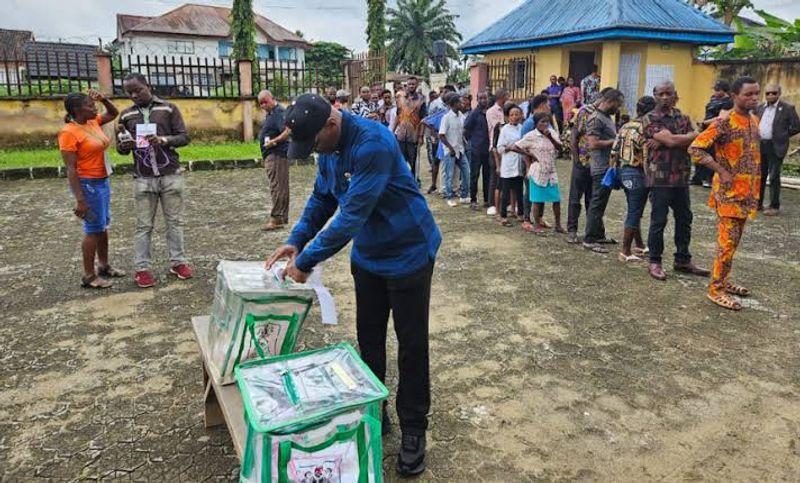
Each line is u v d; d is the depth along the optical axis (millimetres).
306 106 2385
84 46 33688
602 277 5633
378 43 34906
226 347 2682
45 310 4789
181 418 3297
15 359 3961
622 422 3277
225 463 2918
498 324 4559
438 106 11312
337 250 2506
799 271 5777
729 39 15695
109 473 2838
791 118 7969
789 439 3129
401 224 2637
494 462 2947
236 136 14875
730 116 4625
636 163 5762
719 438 3137
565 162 13562
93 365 3891
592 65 16938
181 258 5504
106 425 3229
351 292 5254
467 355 4051
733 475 2854
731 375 3777
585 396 3541
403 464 2828
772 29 16156
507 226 7637
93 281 5270
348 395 2240
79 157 4977
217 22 53406
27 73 13266
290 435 2102
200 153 13016
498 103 8531
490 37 18609
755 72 14359
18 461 2922
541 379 3732
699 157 4742
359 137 2500
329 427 2162
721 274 4879
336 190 2689
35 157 11984
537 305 4938
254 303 2592
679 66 15914
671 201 5434
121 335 4340
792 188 10297
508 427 3232
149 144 5129
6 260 6070
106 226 5320
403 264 2676
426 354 2826
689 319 4637
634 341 4258
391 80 24172
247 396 2215
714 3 18047
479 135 8453
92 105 4965
